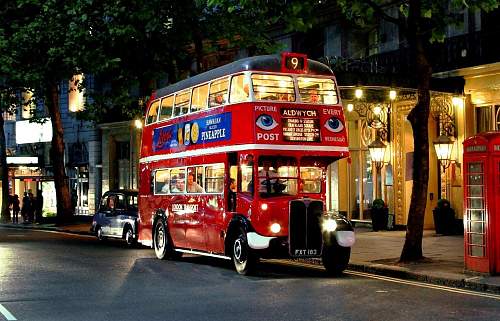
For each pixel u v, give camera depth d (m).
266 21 22.52
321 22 27.36
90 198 42.12
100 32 25.00
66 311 10.36
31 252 20.39
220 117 15.77
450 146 22.33
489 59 21.08
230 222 15.07
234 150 15.01
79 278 14.23
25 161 43.56
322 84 15.32
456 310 10.08
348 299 11.20
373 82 20.22
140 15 22.53
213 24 23.09
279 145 14.56
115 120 39.44
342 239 14.25
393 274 14.32
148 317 9.83
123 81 27.08
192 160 17.17
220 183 15.76
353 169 26.73
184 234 17.48
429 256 16.44
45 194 46.44
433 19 15.87
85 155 42.97
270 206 14.20
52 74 29.19
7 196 40.50
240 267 14.73
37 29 27.62
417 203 15.29
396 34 24.73
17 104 36.97
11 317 9.90
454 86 21.94
